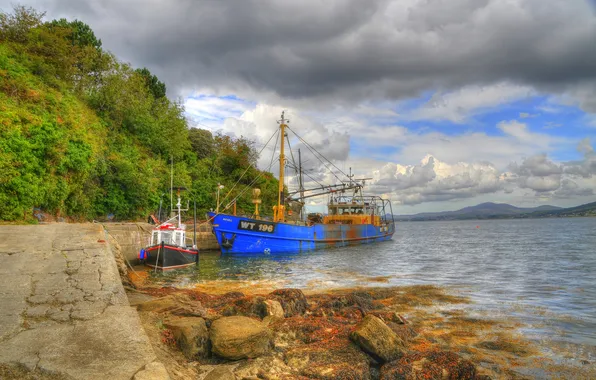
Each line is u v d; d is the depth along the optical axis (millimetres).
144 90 44812
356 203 51750
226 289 16625
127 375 3910
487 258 32062
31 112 24109
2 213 20031
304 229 38531
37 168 22125
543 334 10141
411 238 75438
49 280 7992
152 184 35781
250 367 6070
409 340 9305
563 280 19547
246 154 56875
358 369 6230
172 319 7156
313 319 8836
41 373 3895
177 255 24141
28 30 32219
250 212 51688
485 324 11008
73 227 17594
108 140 33812
